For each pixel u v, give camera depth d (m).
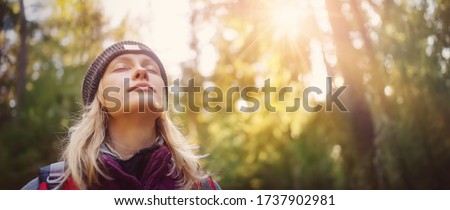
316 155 6.81
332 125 5.77
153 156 1.09
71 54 7.76
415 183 5.22
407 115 5.29
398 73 5.11
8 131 8.84
